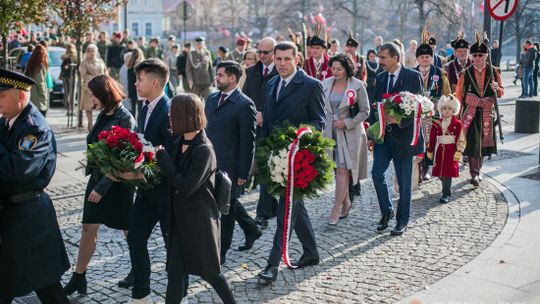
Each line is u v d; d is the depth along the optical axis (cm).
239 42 1994
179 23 7669
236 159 595
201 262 434
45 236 430
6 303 436
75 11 1182
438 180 952
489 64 905
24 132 411
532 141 1266
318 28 914
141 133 502
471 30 3853
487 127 908
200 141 430
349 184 768
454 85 988
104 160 460
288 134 541
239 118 586
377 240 664
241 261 607
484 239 652
